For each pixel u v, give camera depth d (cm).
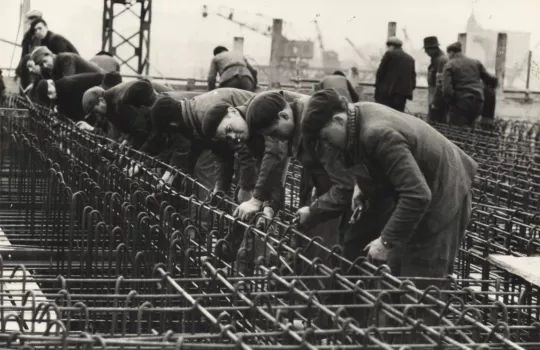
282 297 675
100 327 773
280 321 546
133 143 1129
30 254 983
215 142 968
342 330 488
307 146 762
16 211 1209
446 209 717
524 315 745
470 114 2108
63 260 914
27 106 1706
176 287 563
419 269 725
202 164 1089
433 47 2384
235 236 825
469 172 745
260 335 484
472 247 913
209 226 784
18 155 1367
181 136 1005
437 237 722
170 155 1029
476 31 3275
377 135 682
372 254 696
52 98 1548
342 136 693
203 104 979
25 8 2834
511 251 851
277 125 799
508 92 2952
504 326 516
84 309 526
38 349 533
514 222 863
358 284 563
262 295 554
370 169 704
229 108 847
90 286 840
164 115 980
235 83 2016
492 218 1003
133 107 1108
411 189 677
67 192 930
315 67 3669
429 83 2398
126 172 971
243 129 841
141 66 2909
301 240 770
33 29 2031
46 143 1219
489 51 3272
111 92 1158
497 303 568
